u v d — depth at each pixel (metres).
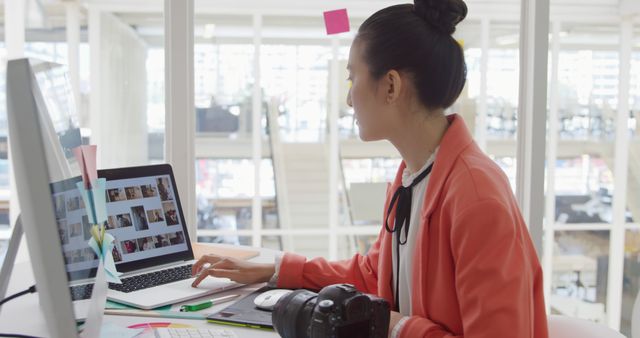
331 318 0.83
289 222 4.94
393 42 1.05
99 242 0.97
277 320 0.97
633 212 3.83
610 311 3.72
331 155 4.84
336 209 4.86
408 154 1.14
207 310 1.22
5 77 0.69
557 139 3.88
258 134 4.75
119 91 4.05
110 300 1.25
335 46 4.60
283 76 4.64
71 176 0.85
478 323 0.91
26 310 1.19
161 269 1.50
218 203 4.77
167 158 2.03
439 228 1.03
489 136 4.09
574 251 3.92
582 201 3.90
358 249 4.91
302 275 1.39
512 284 0.92
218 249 1.76
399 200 1.17
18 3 3.40
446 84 1.08
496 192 0.97
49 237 0.71
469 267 0.94
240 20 4.43
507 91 4.05
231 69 4.57
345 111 4.77
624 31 3.73
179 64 1.99
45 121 0.74
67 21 3.69
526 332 0.93
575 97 3.83
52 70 0.92
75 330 0.73
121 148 4.09
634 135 3.74
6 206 2.93
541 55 2.06
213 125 4.70
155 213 1.55
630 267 3.84
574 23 3.76
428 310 1.06
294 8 4.27
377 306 0.88
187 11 1.98
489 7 3.96
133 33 4.05
